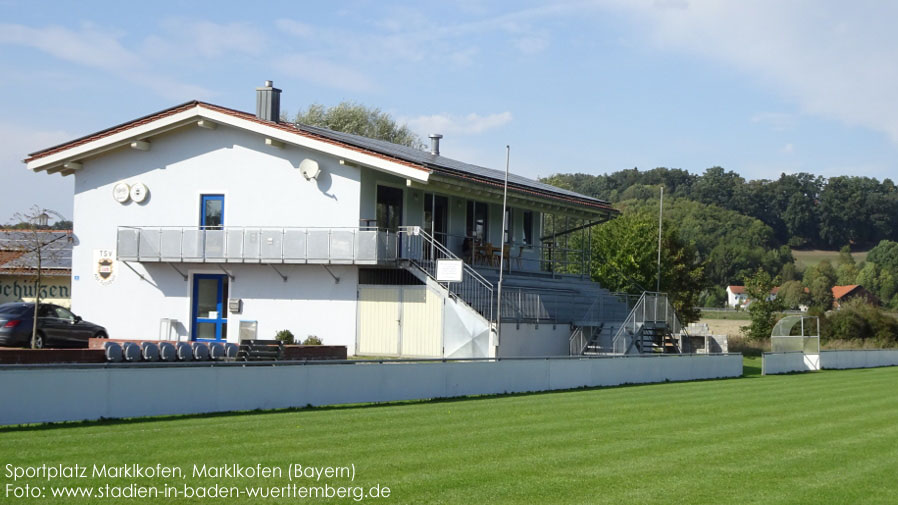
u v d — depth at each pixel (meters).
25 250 33.91
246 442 12.66
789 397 22.11
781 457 12.41
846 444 13.78
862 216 155.75
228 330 33.84
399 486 9.90
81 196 35.94
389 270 32.47
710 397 21.59
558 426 15.23
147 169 35.12
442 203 35.81
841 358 39.12
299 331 32.94
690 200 165.12
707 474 11.03
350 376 18.34
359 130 74.19
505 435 13.95
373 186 32.59
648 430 15.02
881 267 136.38
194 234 33.50
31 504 8.80
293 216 32.97
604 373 25.16
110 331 35.41
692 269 56.69
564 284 40.91
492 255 36.91
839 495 9.98
